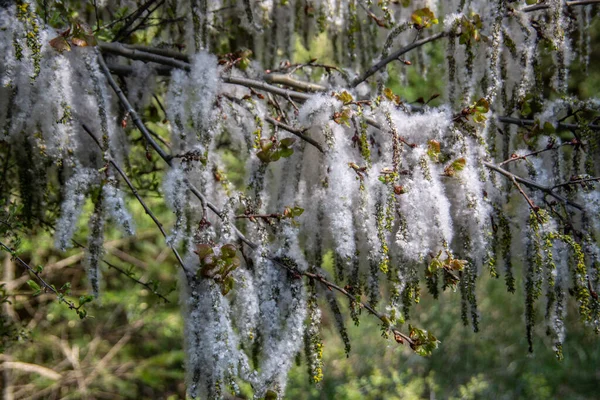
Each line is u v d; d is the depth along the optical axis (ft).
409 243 3.94
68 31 3.92
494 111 4.36
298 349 3.96
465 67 4.25
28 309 7.43
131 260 8.00
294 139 4.01
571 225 4.04
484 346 8.96
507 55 4.32
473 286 4.09
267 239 3.94
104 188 3.88
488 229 4.09
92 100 4.10
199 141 4.04
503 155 4.34
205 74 4.09
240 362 3.85
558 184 4.16
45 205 4.66
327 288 4.05
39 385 7.34
